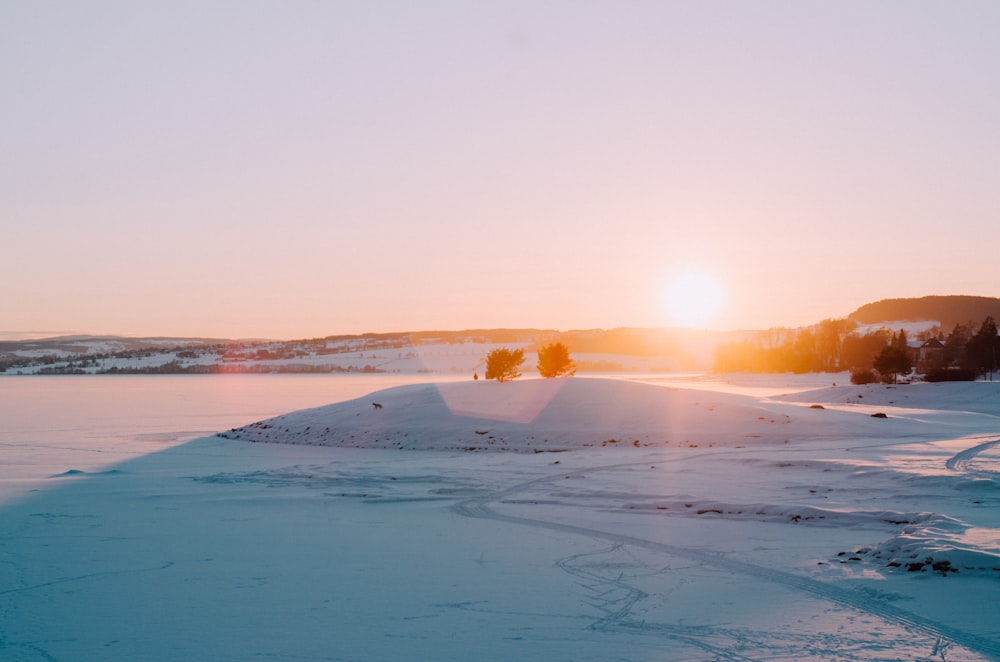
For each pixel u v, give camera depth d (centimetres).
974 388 8700
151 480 3456
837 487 2811
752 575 1556
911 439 4697
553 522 2277
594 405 5716
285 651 1142
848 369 17512
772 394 10394
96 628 1268
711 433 4994
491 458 4266
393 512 2531
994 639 1117
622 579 1556
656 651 1106
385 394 6812
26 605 1416
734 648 1109
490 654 1110
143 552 1903
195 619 1316
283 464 4150
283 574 1650
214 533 2162
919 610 1262
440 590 1496
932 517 2002
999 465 3328
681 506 2481
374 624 1273
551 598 1421
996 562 1474
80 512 2566
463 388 6638
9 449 5138
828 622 1220
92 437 6031
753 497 2614
